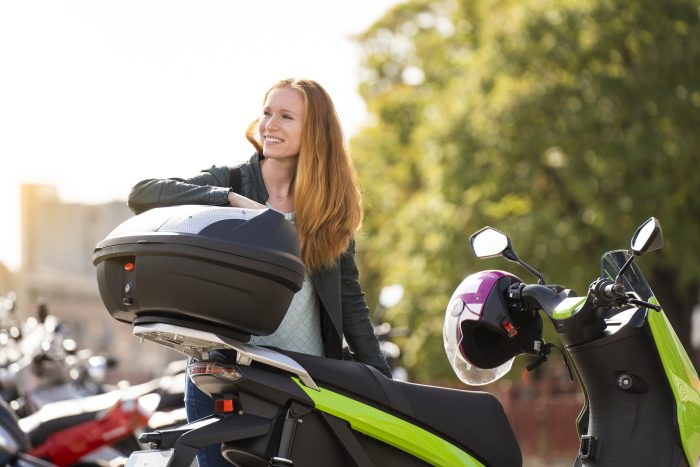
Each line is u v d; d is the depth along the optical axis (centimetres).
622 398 538
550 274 2838
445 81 3484
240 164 590
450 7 3731
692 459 527
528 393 3228
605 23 2952
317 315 576
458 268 2961
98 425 902
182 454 479
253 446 499
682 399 531
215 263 478
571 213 2980
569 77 2969
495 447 541
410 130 3862
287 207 584
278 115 572
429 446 527
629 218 2838
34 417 915
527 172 2947
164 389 1020
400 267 3136
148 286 480
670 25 2961
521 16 2992
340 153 578
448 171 3016
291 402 501
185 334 485
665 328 536
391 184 3822
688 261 2847
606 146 2853
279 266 487
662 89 2900
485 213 2970
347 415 510
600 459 538
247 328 490
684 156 2848
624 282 540
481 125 2984
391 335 1145
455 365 571
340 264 583
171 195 553
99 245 496
